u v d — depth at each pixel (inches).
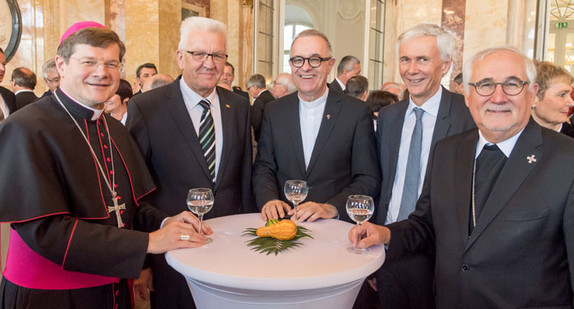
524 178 63.6
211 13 376.2
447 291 70.8
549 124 108.7
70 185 66.4
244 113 107.0
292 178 106.4
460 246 69.3
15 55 303.4
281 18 353.4
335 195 105.0
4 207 59.6
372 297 120.3
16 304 65.4
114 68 70.1
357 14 482.3
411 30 93.5
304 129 108.8
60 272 66.2
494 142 68.8
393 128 101.9
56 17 310.5
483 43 305.7
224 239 75.9
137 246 66.8
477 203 68.9
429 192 81.2
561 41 826.8
